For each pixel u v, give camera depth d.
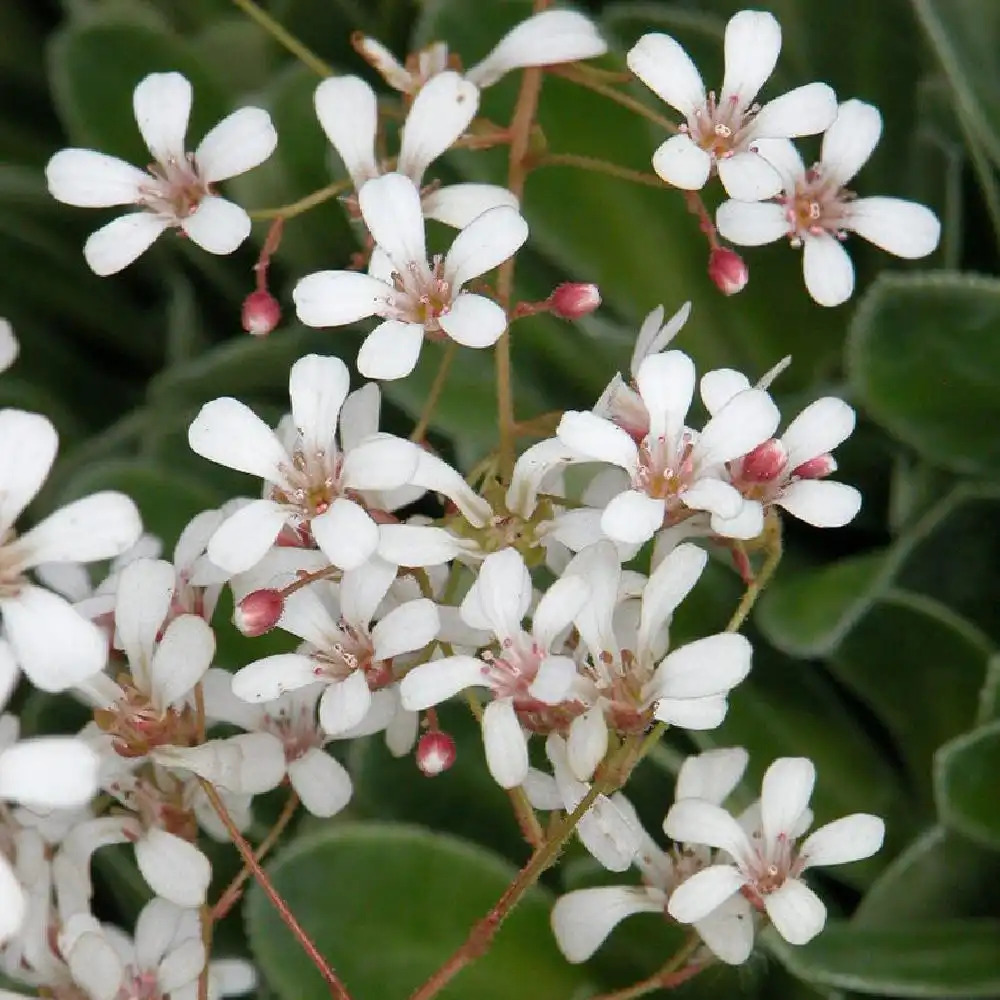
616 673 0.30
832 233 0.32
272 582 0.31
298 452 0.31
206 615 0.31
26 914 0.31
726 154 0.32
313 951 0.30
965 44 0.34
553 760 0.30
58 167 0.32
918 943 0.33
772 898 0.31
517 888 0.30
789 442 0.31
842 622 0.33
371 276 0.31
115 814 0.31
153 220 0.32
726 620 0.34
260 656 0.34
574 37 0.32
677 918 0.31
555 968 0.33
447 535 0.31
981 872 0.33
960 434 0.34
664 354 0.31
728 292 0.32
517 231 0.31
